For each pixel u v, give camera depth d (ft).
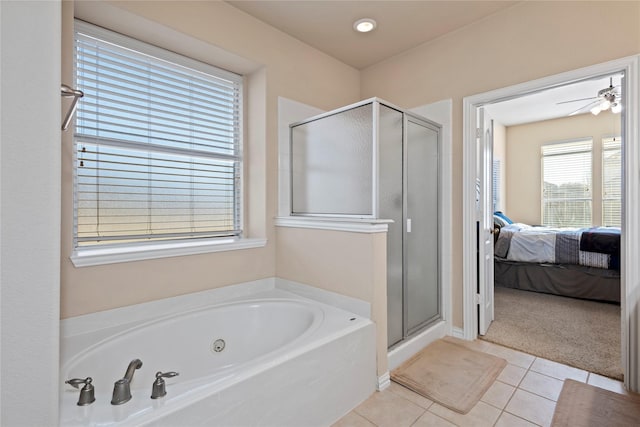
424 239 8.26
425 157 8.29
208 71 7.97
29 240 2.42
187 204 7.67
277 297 7.68
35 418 2.46
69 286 5.51
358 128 7.10
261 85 8.26
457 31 8.47
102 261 5.79
